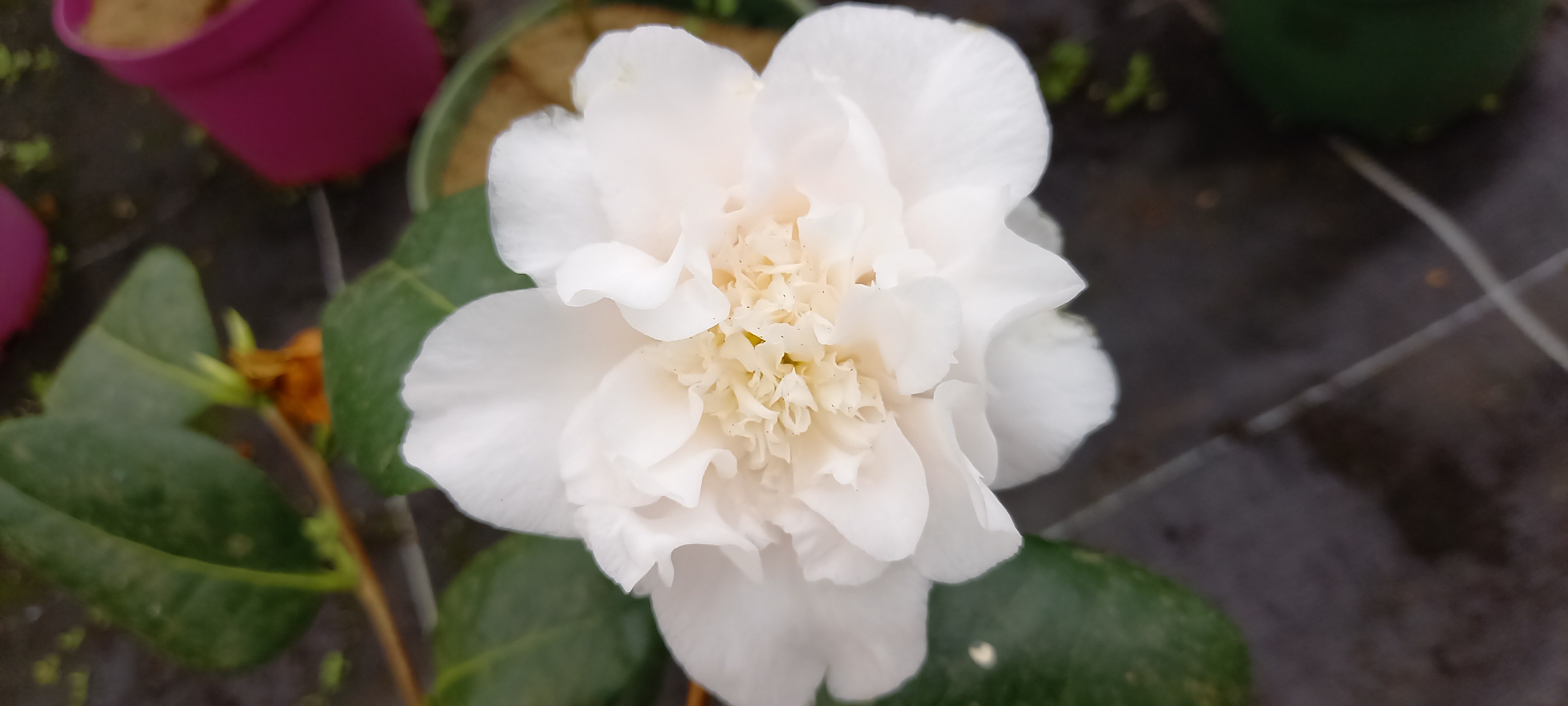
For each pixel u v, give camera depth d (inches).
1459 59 10.6
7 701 12.0
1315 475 11.3
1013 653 6.0
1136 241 12.4
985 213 4.1
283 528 6.3
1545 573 10.6
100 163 14.1
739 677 4.5
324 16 11.1
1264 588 11.1
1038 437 4.6
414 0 12.5
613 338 4.4
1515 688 10.4
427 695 6.4
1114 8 13.1
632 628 6.3
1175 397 11.8
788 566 4.5
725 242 4.3
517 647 6.2
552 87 10.8
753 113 3.9
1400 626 10.8
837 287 4.3
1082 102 12.9
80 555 5.8
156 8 11.3
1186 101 12.7
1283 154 12.4
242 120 11.7
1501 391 11.2
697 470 4.2
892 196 4.1
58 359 13.5
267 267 13.4
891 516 4.2
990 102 4.3
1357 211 12.0
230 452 6.2
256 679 11.7
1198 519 11.3
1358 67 10.9
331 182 13.6
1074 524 11.5
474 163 10.6
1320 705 10.7
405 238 6.4
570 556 6.5
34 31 14.3
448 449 4.2
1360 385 11.5
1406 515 11.0
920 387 4.0
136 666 11.9
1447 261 11.7
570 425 4.2
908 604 4.5
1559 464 10.9
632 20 11.2
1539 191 11.7
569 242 4.1
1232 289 12.0
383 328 6.0
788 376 4.3
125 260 13.7
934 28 4.3
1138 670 5.9
